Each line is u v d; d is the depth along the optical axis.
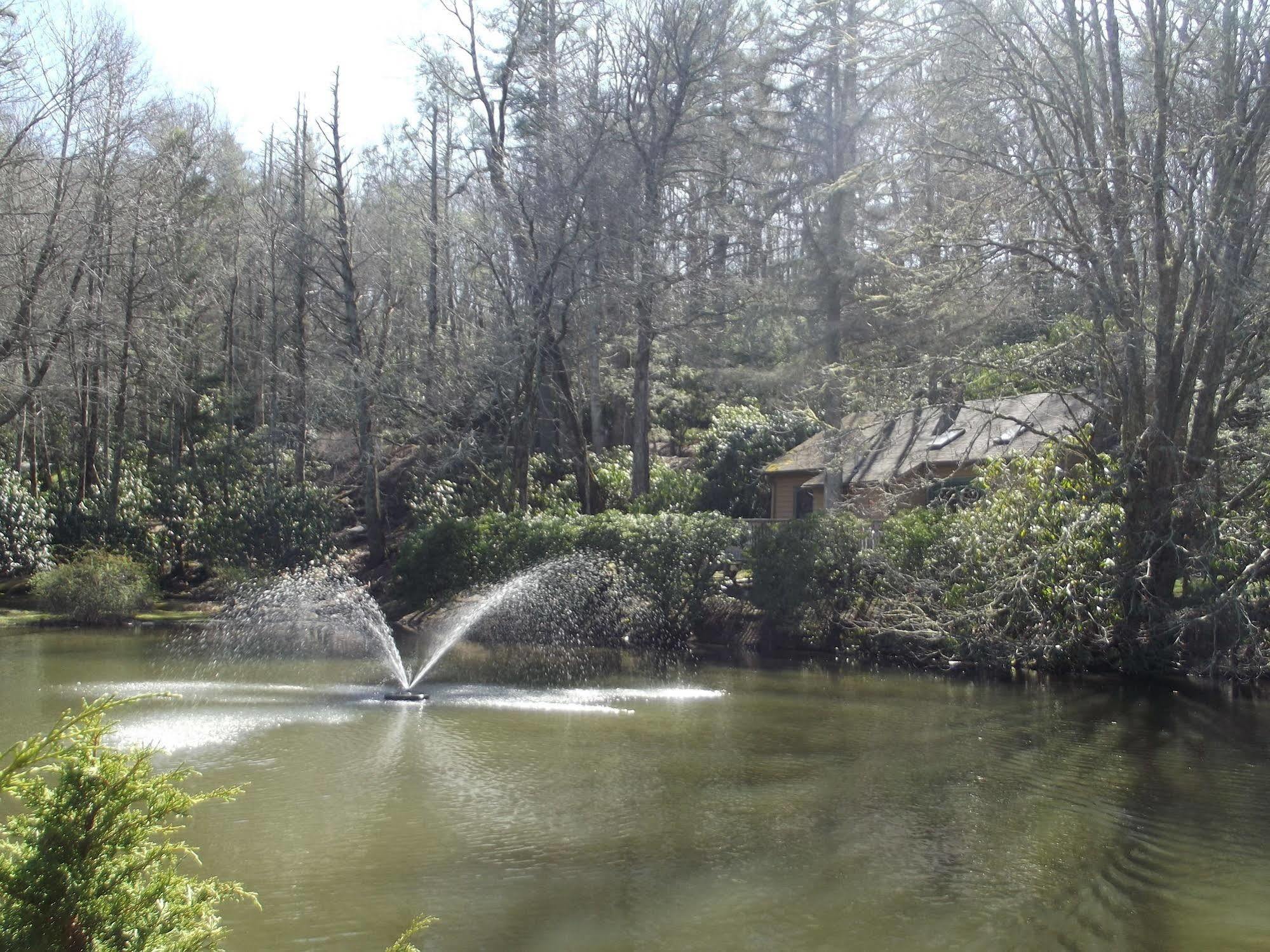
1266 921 6.25
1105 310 16.86
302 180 34.38
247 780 9.17
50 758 3.53
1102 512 16.34
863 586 18.81
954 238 17.03
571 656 18.75
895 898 6.55
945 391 19.53
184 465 31.75
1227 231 15.24
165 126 32.22
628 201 27.53
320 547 28.19
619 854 7.30
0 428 34.53
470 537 23.75
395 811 8.27
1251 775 9.61
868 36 18.52
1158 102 15.84
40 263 24.92
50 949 3.33
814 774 9.59
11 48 22.80
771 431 33.19
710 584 20.58
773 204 26.91
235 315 43.22
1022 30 17.53
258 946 5.74
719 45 28.42
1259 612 15.28
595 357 37.84
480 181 31.30
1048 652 15.69
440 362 29.86
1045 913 6.34
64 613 23.25
